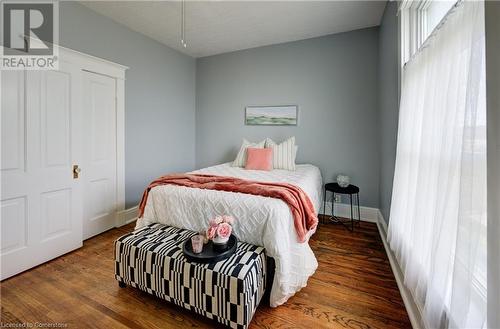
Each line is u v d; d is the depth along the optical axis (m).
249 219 1.59
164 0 2.36
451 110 1.04
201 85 4.16
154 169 3.39
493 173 0.72
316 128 3.35
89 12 2.46
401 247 1.71
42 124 1.97
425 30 1.70
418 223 1.36
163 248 1.51
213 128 4.09
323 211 3.29
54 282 1.75
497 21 0.70
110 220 2.77
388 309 1.49
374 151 3.04
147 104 3.23
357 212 3.16
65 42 2.25
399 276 1.73
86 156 2.46
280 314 1.45
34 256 1.94
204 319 1.41
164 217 1.91
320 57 3.27
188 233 1.73
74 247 2.26
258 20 2.78
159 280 1.45
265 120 3.66
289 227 1.59
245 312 1.23
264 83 3.64
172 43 3.46
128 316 1.43
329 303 1.55
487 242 0.73
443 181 1.07
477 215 0.83
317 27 2.97
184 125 3.97
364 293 1.65
